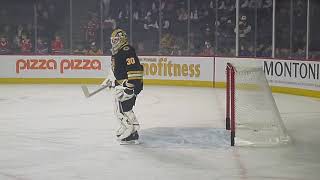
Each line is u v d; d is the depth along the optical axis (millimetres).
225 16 19516
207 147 8117
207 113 11578
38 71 18125
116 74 8117
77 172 6660
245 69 9375
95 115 11336
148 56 17734
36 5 19453
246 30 18891
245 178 6391
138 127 8352
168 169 6801
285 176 6504
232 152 7793
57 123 10305
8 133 9273
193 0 20078
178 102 13422
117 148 8062
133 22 20406
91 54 18109
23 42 19828
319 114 11523
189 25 19219
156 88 16734
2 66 18094
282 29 18188
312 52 17000
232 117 8180
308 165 7059
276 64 15594
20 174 6574
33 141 8594
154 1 20328
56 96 14648
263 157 7492
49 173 6617
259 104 9539
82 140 8664
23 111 11859
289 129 9727
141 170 6750
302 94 14750
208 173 6609
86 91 8422
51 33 20359
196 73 17219
